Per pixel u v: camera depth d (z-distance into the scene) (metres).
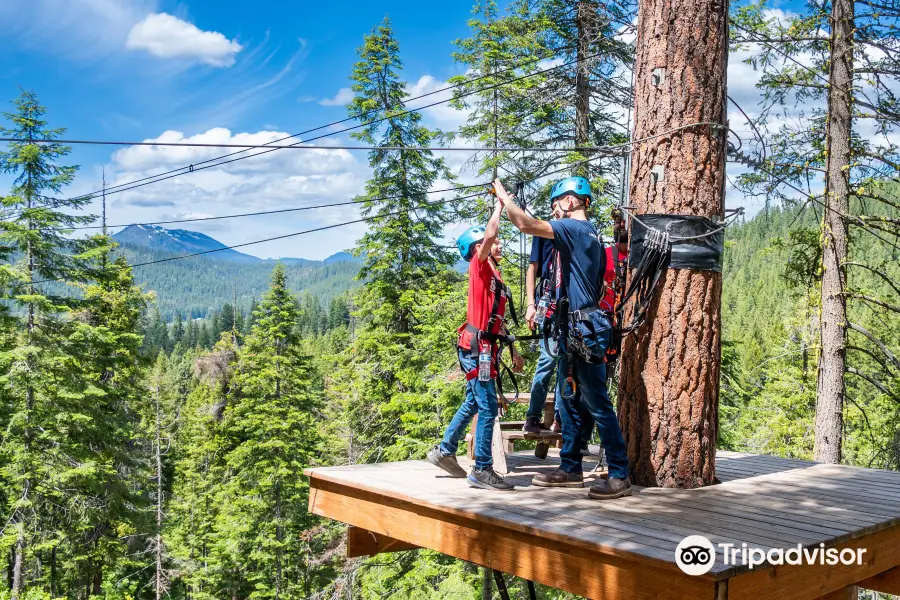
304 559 27.42
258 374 27.70
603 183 14.56
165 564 31.97
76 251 20.02
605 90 14.89
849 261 10.66
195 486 36.94
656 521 3.84
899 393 13.23
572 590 3.63
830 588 3.69
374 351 20.53
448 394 16.14
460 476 5.10
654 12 4.90
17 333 19.72
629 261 4.90
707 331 4.77
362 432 21.06
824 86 11.07
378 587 17.92
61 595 22.41
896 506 4.34
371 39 20.77
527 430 5.77
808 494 4.65
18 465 18.25
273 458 26.48
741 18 11.47
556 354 4.61
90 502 20.12
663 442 4.77
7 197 18.58
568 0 14.64
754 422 21.48
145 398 30.53
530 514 3.98
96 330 19.94
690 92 4.80
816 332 13.29
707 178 4.79
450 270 20.39
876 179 10.59
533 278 5.08
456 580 15.41
